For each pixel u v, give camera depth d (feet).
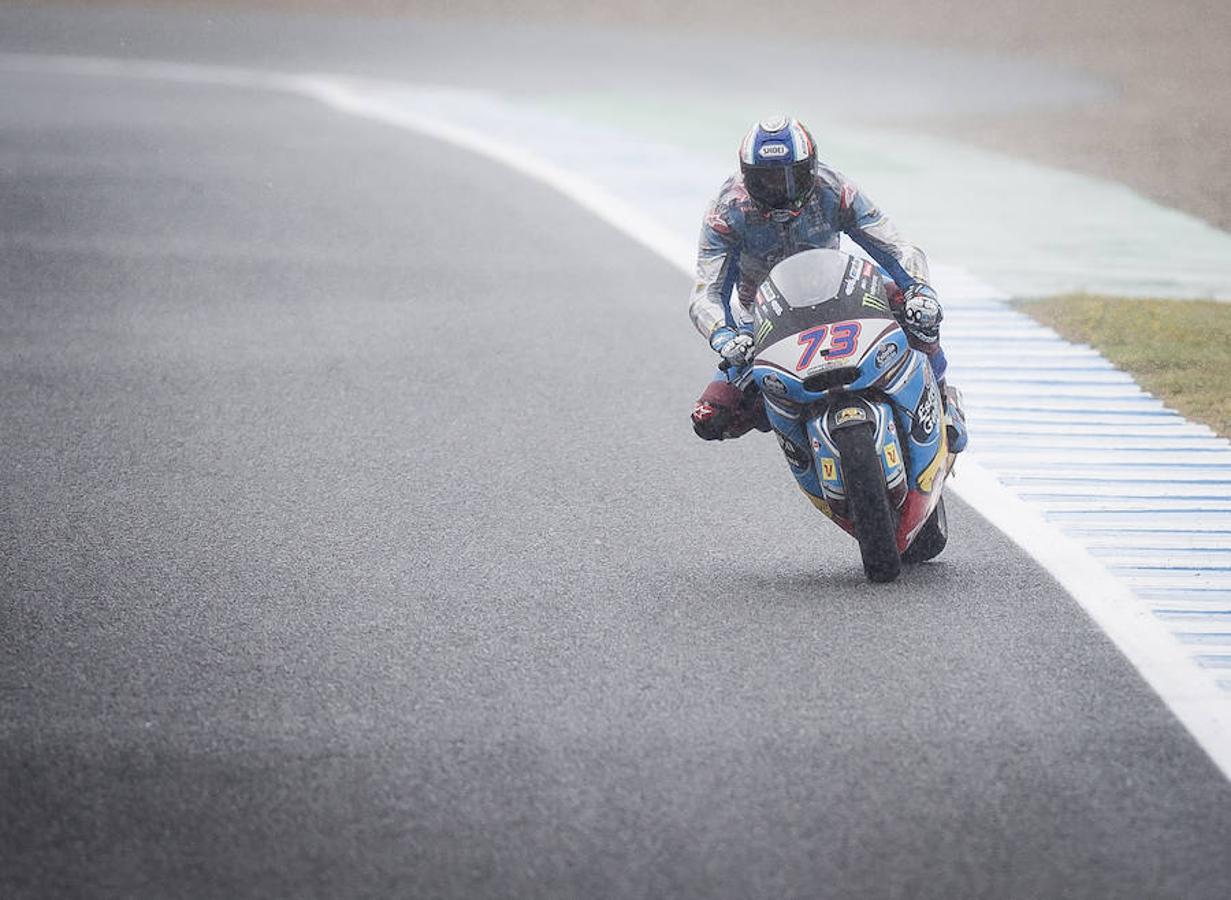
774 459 104.99
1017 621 73.10
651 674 67.21
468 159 222.07
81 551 86.99
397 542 88.07
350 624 74.69
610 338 136.98
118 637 73.41
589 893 49.60
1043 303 142.82
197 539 89.04
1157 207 192.13
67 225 181.88
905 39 383.86
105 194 197.88
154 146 230.27
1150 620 73.26
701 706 63.62
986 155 228.02
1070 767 57.82
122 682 67.72
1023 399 113.91
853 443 73.10
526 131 246.47
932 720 61.82
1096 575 79.61
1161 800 55.31
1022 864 50.98
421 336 137.80
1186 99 280.31
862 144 236.43
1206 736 60.59
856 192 78.59
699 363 129.70
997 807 54.75
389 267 163.12
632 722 62.23
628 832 53.36
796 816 54.24
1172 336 130.52
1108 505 91.25
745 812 54.54
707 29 401.70
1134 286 151.84
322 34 370.53
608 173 211.82
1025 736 60.44
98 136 238.27
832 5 433.48
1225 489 93.76
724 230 79.36
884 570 75.05
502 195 197.57
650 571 82.43
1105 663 67.87
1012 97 289.53
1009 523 88.58
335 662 69.67
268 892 50.16
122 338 137.80
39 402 119.34
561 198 195.52
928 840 52.49
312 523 91.91
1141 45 362.12
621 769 58.08
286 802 56.18
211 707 64.80
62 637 73.46
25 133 238.89
